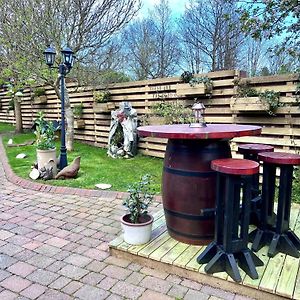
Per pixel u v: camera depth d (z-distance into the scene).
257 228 2.62
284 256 2.37
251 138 4.80
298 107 4.25
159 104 6.28
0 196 4.28
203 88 5.25
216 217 2.26
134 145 6.75
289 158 2.31
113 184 4.68
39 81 7.53
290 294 1.91
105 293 2.10
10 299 2.04
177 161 2.52
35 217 3.50
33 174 4.99
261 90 4.61
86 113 8.34
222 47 11.54
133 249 2.50
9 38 6.79
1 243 2.84
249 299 2.02
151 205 3.80
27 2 6.71
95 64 8.02
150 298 2.04
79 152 7.32
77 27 6.95
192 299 2.02
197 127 2.67
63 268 2.41
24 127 11.69
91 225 3.27
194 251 2.46
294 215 3.19
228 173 2.06
